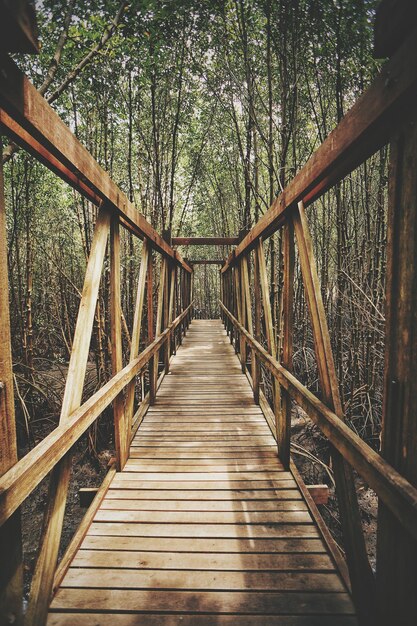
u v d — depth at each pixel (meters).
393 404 1.19
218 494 2.65
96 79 4.93
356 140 1.31
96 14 3.62
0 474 1.13
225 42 5.27
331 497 4.51
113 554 2.04
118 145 8.11
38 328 8.57
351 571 1.69
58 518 1.68
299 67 4.80
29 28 1.02
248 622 1.62
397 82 1.02
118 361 2.78
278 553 2.05
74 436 1.67
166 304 6.14
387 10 1.03
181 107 7.48
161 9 3.98
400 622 1.20
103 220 2.35
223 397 5.00
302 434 5.80
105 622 1.62
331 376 1.83
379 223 4.84
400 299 1.15
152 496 2.62
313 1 3.99
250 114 5.48
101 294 5.68
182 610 1.68
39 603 1.53
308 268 2.09
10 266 6.57
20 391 5.72
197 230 16.92
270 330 3.35
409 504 1.01
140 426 3.96
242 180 11.32
